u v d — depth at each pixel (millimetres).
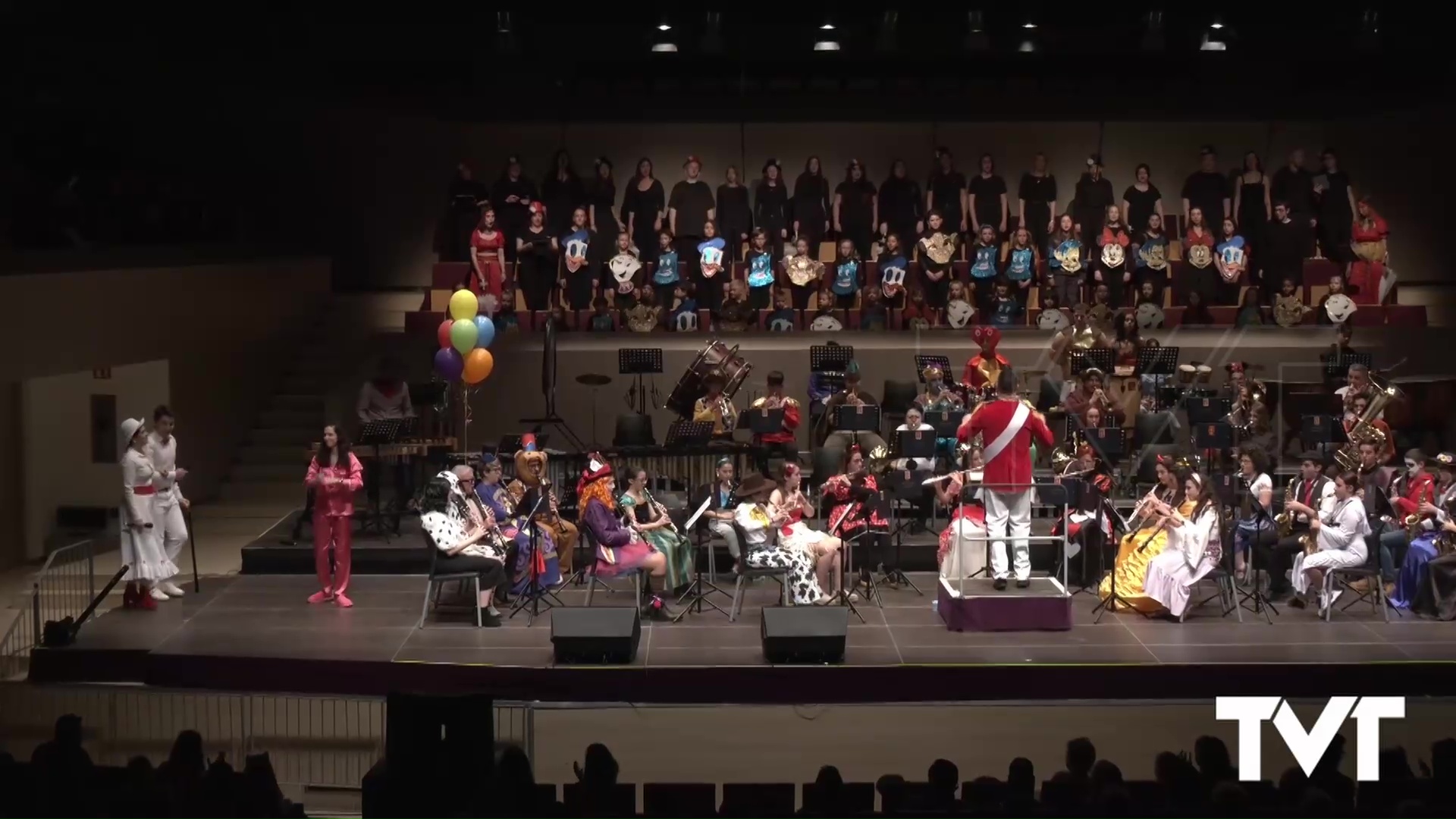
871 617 14672
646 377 20234
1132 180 24500
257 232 23859
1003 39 21438
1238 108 24266
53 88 20281
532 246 21000
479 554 14359
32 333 16328
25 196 18984
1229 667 13047
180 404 19219
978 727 13625
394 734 10891
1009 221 22922
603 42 21656
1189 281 21703
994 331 18500
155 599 15281
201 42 21250
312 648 13648
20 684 13602
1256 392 18453
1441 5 20719
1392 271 21766
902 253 22109
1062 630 14125
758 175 24469
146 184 21000
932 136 24453
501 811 9453
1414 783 9906
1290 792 9906
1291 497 15055
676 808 10141
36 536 18844
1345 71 23875
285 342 22078
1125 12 21219
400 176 24344
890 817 9211
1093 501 15164
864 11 21125
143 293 18328
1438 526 14727
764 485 14742
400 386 17750
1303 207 21938
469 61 22984
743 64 24234
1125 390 18797
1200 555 14344
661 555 14438
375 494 17016
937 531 16938
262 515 19188
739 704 12852
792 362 20250
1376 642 13656
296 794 12453
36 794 9445
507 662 13234
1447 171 22969
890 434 19016
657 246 22094
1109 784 9203
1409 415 19219
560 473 16875
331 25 21375
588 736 13375
